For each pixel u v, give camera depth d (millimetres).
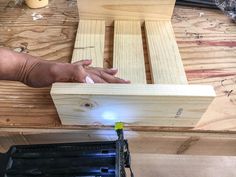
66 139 462
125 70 499
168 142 455
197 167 984
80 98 373
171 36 583
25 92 482
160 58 523
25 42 591
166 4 593
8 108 458
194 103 376
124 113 406
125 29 601
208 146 465
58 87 372
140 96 365
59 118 442
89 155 389
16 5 702
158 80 477
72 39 604
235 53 582
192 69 540
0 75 431
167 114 406
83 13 614
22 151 412
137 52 541
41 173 377
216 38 621
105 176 362
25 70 439
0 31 617
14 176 378
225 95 490
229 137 442
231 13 693
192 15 696
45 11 688
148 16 620
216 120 450
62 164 384
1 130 441
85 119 425
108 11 608
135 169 970
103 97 369
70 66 425
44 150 408
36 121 444
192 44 600
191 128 441
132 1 587
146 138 446
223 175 963
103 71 462
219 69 542
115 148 395
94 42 563
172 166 986
